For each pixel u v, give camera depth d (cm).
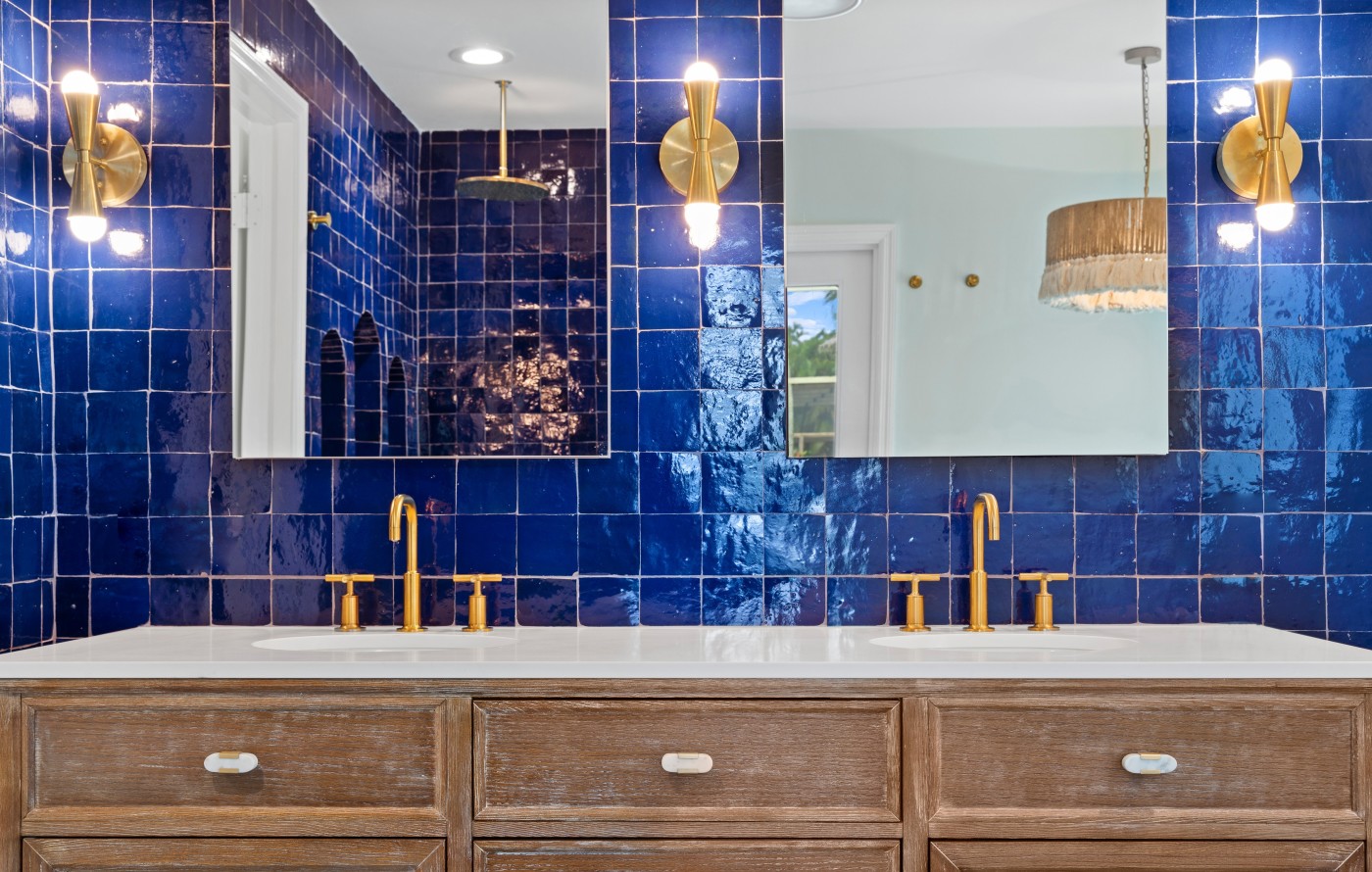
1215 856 169
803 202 228
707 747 171
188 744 173
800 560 225
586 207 228
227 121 229
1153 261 225
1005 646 210
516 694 172
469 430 227
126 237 228
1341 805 169
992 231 226
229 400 227
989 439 225
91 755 174
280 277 228
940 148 227
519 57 228
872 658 173
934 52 227
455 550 226
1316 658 172
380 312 227
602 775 171
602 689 171
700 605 225
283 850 172
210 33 231
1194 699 170
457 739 171
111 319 228
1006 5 227
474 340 227
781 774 171
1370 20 225
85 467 227
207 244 228
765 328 227
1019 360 225
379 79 228
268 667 173
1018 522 224
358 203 228
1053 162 226
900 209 227
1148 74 227
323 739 173
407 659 174
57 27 228
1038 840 170
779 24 228
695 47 229
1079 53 227
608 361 227
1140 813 169
